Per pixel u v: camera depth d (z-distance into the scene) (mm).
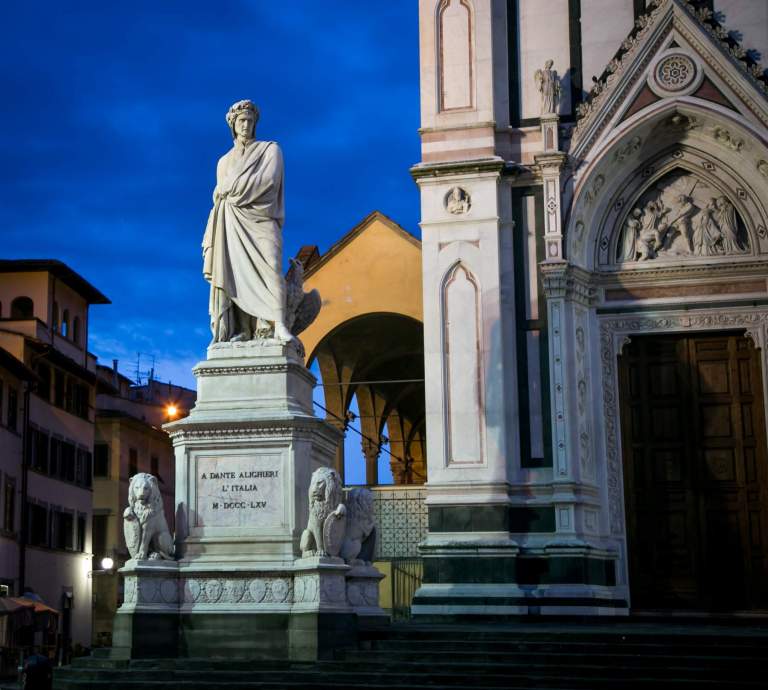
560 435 26984
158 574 18859
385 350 41250
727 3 28125
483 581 26578
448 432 27453
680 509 27828
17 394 51188
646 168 28781
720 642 19766
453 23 28953
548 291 27547
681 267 28094
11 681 35812
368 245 37719
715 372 28172
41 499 53688
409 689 17547
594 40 28625
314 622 18250
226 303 20141
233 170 20297
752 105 27312
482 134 28312
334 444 20609
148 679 17938
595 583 26719
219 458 19297
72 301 61375
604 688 17891
